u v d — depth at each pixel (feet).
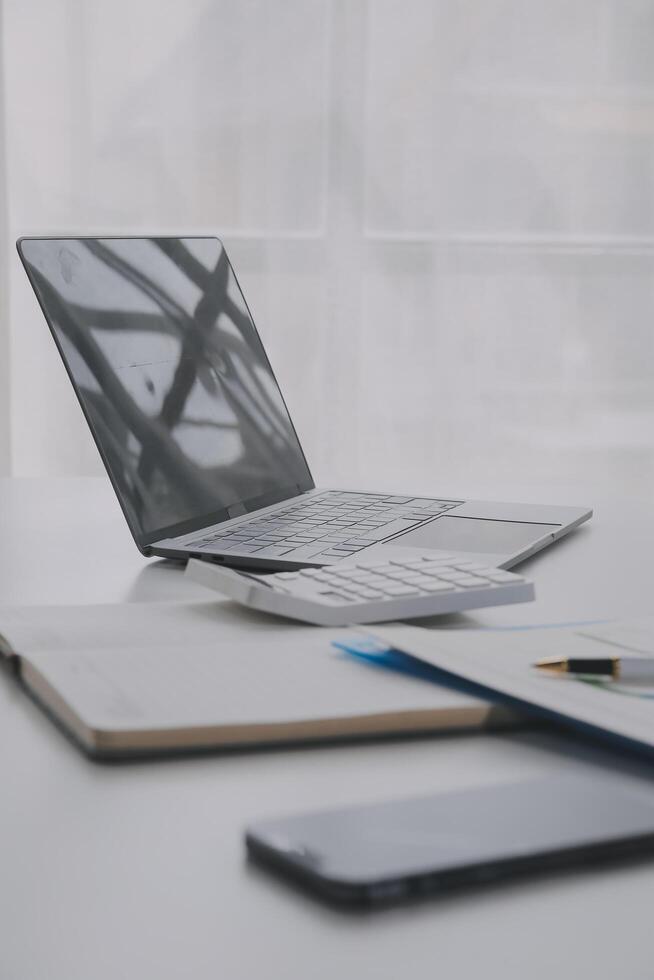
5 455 7.57
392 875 0.81
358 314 7.89
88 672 1.30
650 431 8.17
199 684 1.27
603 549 2.35
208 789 1.04
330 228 7.80
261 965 0.73
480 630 1.53
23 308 7.59
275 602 1.60
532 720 1.25
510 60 7.80
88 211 7.60
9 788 1.04
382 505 2.61
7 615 1.65
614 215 7.98
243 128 7.66
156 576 2.06
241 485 2.49
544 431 8.13
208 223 7.71
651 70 7.88
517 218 7.92
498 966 0.72
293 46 7.63
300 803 1.01
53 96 7.49
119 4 7.46
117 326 2.32
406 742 1.18
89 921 0.79
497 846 0.86
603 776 1.09
